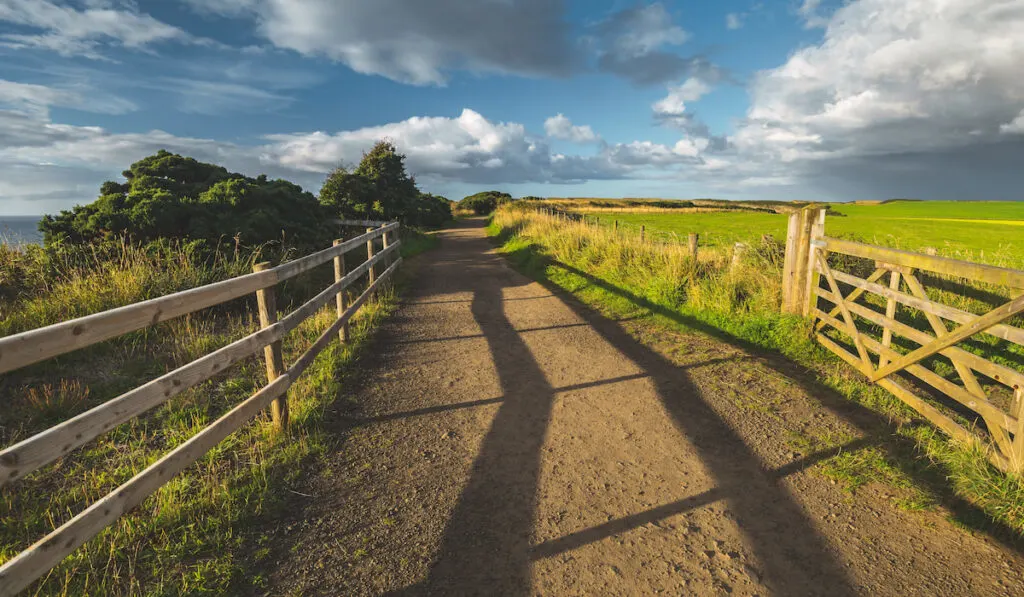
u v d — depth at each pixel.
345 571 2.51
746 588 2.40
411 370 5.46
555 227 17.50
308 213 11.24
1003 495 2.91
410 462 3.56
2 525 2.67
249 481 3.19
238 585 2.39
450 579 2.47
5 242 6.86
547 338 6.68
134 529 2.66
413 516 2.95
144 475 2.41
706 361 5.65
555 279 11.00
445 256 16.69
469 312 8.24
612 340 6.55
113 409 2.17
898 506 3.00
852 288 6.62
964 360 3.70
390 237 11.92
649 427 4.09
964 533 2.75
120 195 8.11
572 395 4.77
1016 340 3.23
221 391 4.48
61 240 7.16
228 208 9.18
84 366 4.75
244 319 6.66
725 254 9.25
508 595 2.37
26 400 4.00
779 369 5.38
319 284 8.88
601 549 2.68
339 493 3.17
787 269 6.57
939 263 4.02
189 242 7.86
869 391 4.69
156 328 5.74
